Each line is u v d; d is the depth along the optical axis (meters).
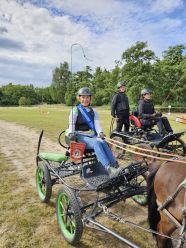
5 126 17.78
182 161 3.18
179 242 2.85
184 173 3.08
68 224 4.03
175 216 3.01
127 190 4.23
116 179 3.92
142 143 7.28
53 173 5.04
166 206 3.11
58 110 41.44
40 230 4.22
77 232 3.70
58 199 4.16
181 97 25.53
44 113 33.09
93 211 3.94
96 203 3.95
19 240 3.94
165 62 43.59
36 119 22.80
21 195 5.53
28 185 6.11
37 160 5.51
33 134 13.70
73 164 5.04
